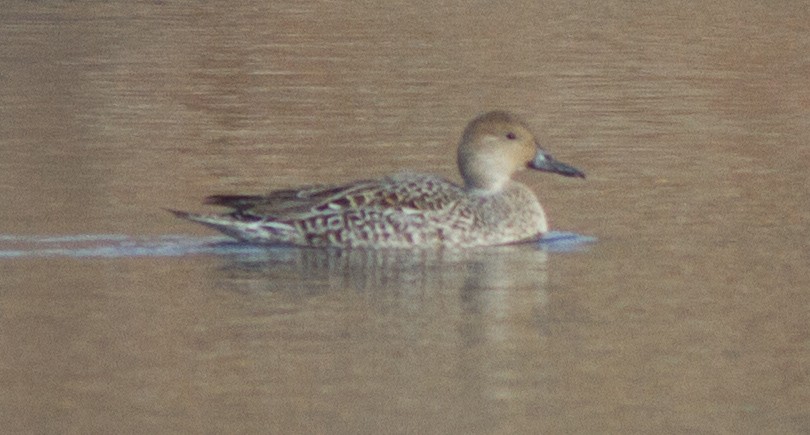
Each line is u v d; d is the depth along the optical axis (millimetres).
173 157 20266
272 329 13391
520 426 11172
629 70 25547
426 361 12570
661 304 14250
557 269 15562
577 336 13266
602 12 30641
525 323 13625
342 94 23828
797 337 13281
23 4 30719
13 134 21359
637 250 16281
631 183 19266
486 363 12555
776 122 22453
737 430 11188
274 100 23531
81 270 15273
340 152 20562
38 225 16953
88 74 24953
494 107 23047
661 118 22562
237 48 27000
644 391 11961
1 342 12977
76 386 11930
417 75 25078
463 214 16703
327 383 12055
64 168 19594
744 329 13508
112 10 30266
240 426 11125
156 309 13984
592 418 11367
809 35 28375
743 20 29797
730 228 17141
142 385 11969
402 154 20484
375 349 12867
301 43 27438
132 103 23250
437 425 11164
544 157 17188
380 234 16500
